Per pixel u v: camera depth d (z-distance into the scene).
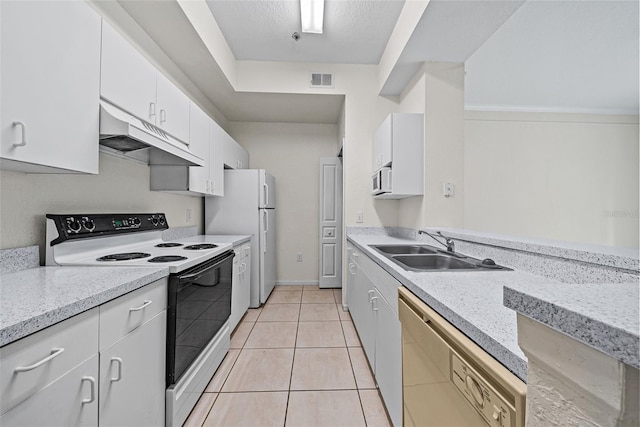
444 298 0.91
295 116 4.05
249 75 3.20
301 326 2.77
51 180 1.44
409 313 1.08
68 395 0.84
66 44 1.15
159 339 1.32
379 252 1.92
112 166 1.88
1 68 0.91
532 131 4.69
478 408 0.63
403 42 2.34
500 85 3.79
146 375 1.22
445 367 0.78
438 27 2.06
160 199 2.47
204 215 3.46
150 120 1.74
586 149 4.75
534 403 0.41
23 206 1.30
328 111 3.85
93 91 1.29
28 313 0.75
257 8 2.39
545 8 2.36
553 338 0.37
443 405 0.80
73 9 1.18
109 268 1.35
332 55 3.10
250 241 3.26
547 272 1.18
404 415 1.15
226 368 2.03
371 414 1.58
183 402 1.47
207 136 2.65
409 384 1.08
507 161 4.66
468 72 3.43
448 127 2.54
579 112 4.73
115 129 1.33
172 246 2.21
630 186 4.79
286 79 3.23
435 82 2.54
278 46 2.93
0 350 0.66
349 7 2.36
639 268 0.83
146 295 1.23
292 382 1.87
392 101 3.26
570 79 3.63
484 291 0.99
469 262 1.56
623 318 0.31
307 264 4.34
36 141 1.02
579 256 1.03
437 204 2.53
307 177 4.34
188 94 2.86
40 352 0.75
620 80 3.66
